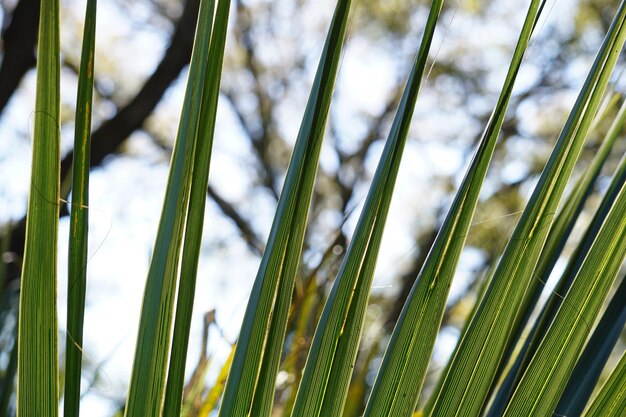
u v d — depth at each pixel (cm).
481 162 105
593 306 106
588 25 451
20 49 433
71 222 103
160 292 102
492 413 112
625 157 116
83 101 102
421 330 105
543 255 117
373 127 511
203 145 104
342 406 104
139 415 101
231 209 572
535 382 106
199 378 145
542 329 113
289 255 104
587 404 114
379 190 105
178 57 468
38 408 100
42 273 101
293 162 105
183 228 103
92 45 101
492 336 106
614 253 106
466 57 512
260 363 103
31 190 101
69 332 103
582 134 106
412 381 104
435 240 105
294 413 103
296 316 156
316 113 105
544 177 106
